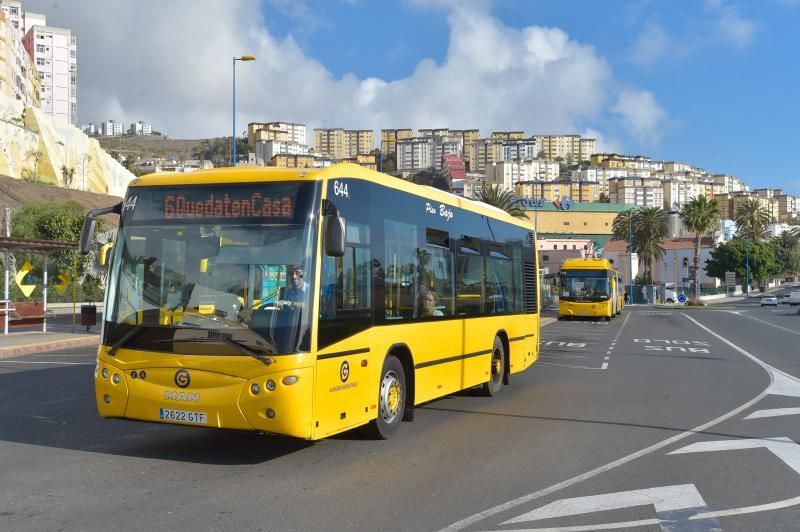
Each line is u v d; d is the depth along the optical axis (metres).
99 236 46.91
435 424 10.23
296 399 7.05
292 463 7.78
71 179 89.00
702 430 9.94
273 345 7.09
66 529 5.54
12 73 117.56
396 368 9.18
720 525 5.83
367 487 6.84
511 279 13.96
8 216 36.66
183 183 7.74
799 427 10.20
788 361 20.50
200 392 7.19
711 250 139.25
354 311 8.05
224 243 7.46
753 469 7.72
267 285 7.27
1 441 8.79
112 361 7.58
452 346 10.84
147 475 7.21
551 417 10.91
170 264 7.56
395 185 9.27
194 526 5.62
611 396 13.25
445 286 10.69
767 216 133.75
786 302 88.19
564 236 149.75
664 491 6.82
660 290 97.12
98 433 9.29
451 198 11.14
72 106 167.62
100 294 45.81
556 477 7.30
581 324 42.00
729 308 76.75
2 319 26.30
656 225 102.94
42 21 172.00
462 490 6.77
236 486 6.82
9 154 84.25
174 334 7.34
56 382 14.34
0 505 6.16
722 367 18.69
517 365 14.27
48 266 43.28
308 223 7.38
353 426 8.05
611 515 6.07
